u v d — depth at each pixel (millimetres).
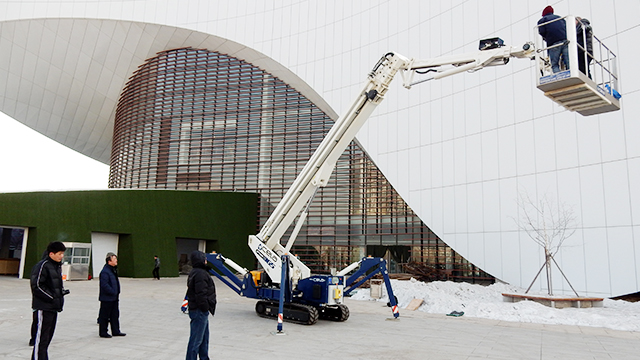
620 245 14820
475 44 20812
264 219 28844
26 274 21891
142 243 25375
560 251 16484
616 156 15211
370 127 25203
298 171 28328
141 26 31406
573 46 6590
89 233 23656
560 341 8430
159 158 31344
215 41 31062
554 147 17094
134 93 33781
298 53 28625
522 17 18906
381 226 25281
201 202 27766
